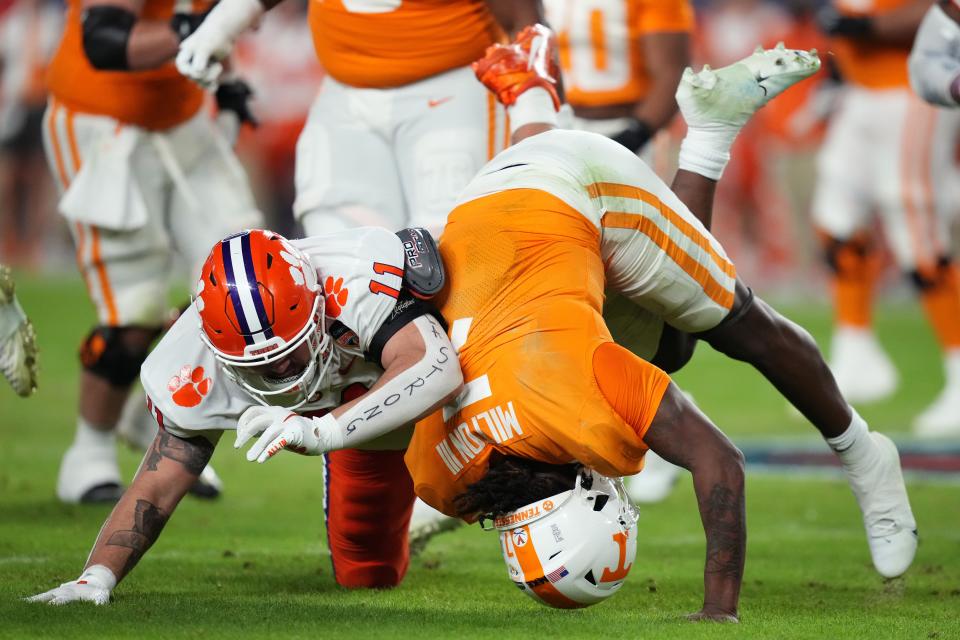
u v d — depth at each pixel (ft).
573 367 40.70
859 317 111.86
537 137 48.26
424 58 57.47
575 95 77.10
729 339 48.93
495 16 56.65
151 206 69.15
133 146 68.13
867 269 110.83
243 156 177.88
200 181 70.49
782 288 178.50
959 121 101.50
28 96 180.45
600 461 40.14
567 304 42.01
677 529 66.85
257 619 41.34
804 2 157.17
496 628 40.98
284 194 180.04
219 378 43.34
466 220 45.42
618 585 41.60
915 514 71.10
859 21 96.73
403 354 42.09
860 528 67.31
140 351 69.72
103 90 67.31
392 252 43.45
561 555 40.40
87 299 160.56
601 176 46.14
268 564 55.21
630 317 50.11
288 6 176.04
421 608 45.09
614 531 40.81
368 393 41.32
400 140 58.59
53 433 92.79
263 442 39.50
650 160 74.95
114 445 71.05
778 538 64.44
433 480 43.57
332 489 49.34
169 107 68.08
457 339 42.93
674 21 73.77
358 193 58.70
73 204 67.82
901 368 132.77
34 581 48.37
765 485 80.69
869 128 104.01
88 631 38.83
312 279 42.34
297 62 176.86
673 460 41.27
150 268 69.67
